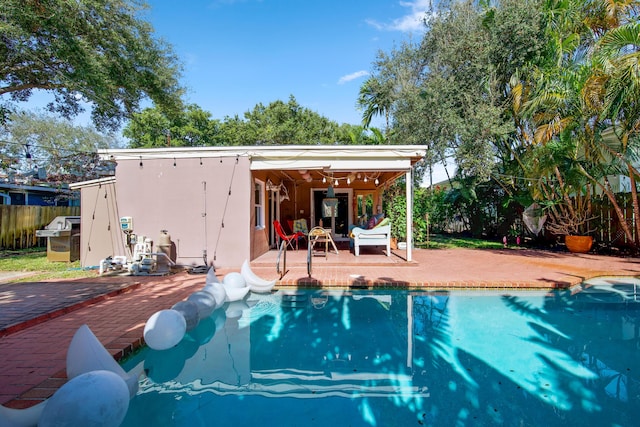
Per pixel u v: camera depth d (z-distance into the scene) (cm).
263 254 980
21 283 635
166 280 684
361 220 1252
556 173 1018
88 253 865
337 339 423
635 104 773
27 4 761
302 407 283
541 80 920
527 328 452
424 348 396
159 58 1182
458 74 1092
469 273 713
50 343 360
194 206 840
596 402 288
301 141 2269
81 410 205
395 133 1270
